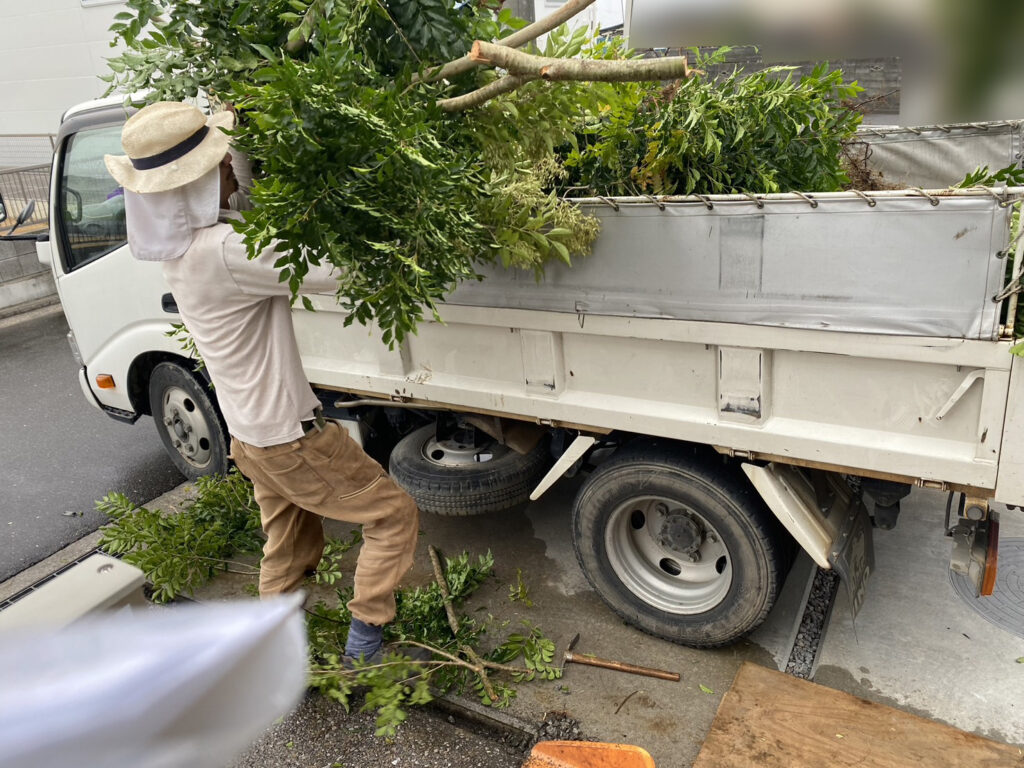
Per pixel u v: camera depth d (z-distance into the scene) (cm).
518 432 351
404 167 210
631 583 321
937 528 384
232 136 219
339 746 283
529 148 270
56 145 436
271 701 108
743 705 271
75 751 89
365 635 291
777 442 259
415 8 237
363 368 359
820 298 233
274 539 310
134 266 425
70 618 128
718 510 285
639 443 303
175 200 250
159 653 98
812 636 321
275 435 267
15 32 1251
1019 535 371
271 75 204
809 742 254
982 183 304
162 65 266
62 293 471
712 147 288
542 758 226
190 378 435
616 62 195
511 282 291
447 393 333
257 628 105
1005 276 208
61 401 657
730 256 244
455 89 255
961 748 248
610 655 318
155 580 359
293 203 204
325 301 350
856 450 245
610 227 262
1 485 511
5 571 409
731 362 257
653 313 264
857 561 291
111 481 507
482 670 297
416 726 290
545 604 352
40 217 910
